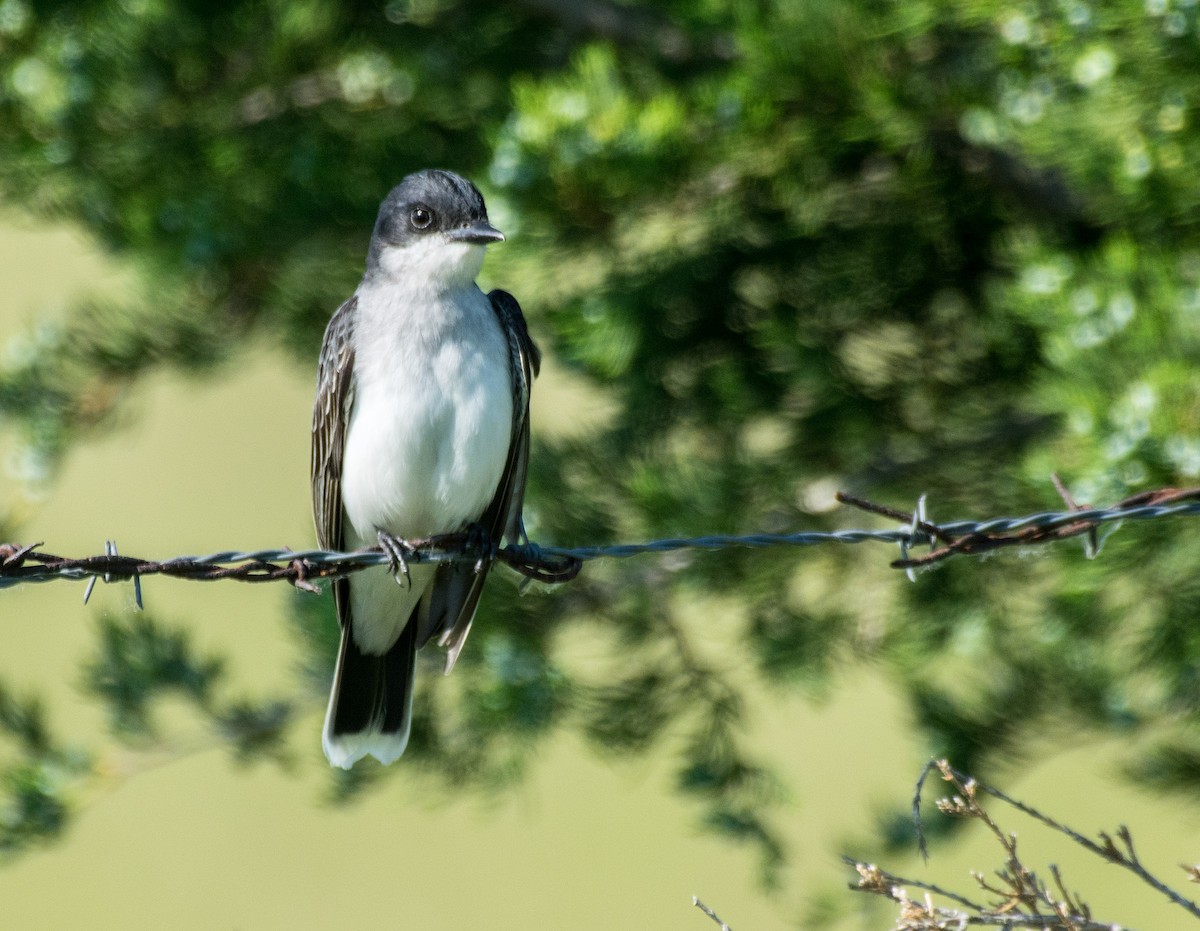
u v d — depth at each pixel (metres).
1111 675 10.25
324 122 11.28
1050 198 10.40
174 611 19.17
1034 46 9.41
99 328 11.85
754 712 11.32
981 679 10.75
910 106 9.73
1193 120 9.05
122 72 10.89
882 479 10.62
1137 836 14.53
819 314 10.98
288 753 11.07
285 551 6.88
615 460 10.68
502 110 11.02
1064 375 9.21
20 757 10.95
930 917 6.12
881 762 15.82
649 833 16.45
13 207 11.84
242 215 11.12
